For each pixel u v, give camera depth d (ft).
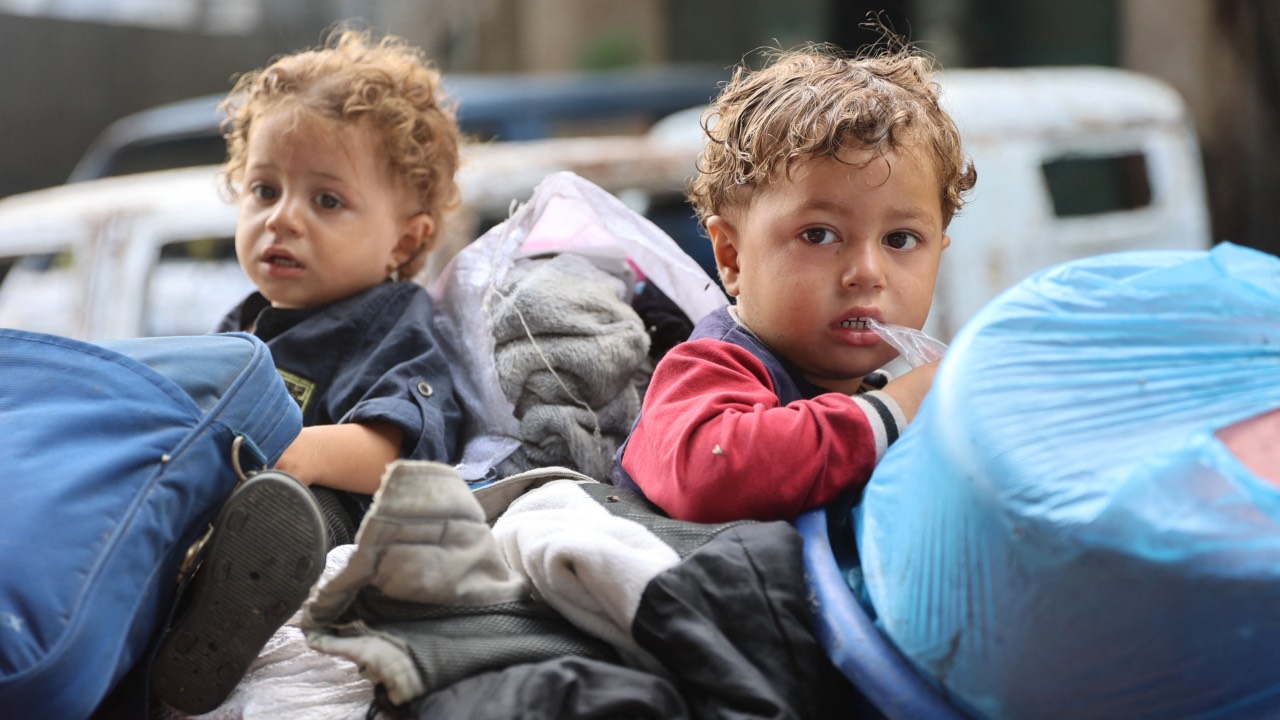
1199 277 4.22
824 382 6.07
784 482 5.03
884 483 4.65
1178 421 3.87
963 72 21.33
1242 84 27.61
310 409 7.10
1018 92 20.07
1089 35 37.55
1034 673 3.98
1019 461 3.87
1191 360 4.03
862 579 4.89
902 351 5.56
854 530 5.07
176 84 61.87
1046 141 19.57
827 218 5.58
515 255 7.17
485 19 52.54
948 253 18.63
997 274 18.76
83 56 59.67
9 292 15.80
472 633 4.73
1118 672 3.89
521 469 6.75
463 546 4.81
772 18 46.24
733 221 6.06
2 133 58.39
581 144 17.21
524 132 24.35
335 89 7.61
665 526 4.96
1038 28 39.22
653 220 16.89
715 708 4.46
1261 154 27.68
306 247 7.43
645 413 5.62
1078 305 4.23
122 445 4.80
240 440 5.08
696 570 4.68
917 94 5.95
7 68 58.44
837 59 6.48
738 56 47.52
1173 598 3.69
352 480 6.44
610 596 4.70
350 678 4.97
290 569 4.72
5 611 4.21
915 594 4.26
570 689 4.37
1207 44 27.71
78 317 15.51
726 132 6.09
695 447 5.15
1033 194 19.20
